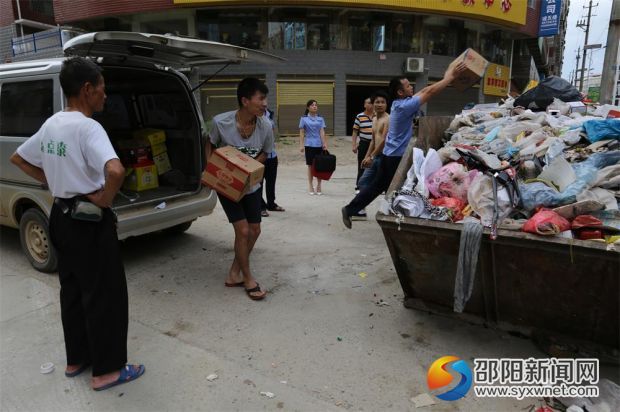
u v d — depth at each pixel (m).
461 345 3.04
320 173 7.67
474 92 20.59
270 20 16.95
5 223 4.69
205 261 4.64
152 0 15.94
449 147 3.40
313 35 17.34
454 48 19.14
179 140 5.16
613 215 2.50
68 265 2.52
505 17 18.75
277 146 15.77
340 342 3.09
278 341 3.12
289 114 17.61
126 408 2.46
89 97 2.43
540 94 4.73
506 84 22.16
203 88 17.25
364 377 2.71
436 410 2.43
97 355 2.58
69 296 2.63
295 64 17.27
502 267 2.69
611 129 3.22
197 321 3.40
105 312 2.55
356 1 16.14
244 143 3.77
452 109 20.02
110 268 2.54
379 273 4.27
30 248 4.39
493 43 20.64
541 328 2.90
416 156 3.28
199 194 4.82
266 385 2.64
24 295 3.86
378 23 17.66
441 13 17.27
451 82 4.00
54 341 3.15
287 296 3.81
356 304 3.65
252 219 3.82
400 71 18.16
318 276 4.22
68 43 3.58
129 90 5.29
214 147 3.80
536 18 21.02
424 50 18.36
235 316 3.48
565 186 2.76
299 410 2.43
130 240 5.31
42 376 2.75
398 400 2.51
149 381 2.68
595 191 2.65
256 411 2.42
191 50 3.44
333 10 17.16
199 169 4.91
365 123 7.01
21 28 19.75
